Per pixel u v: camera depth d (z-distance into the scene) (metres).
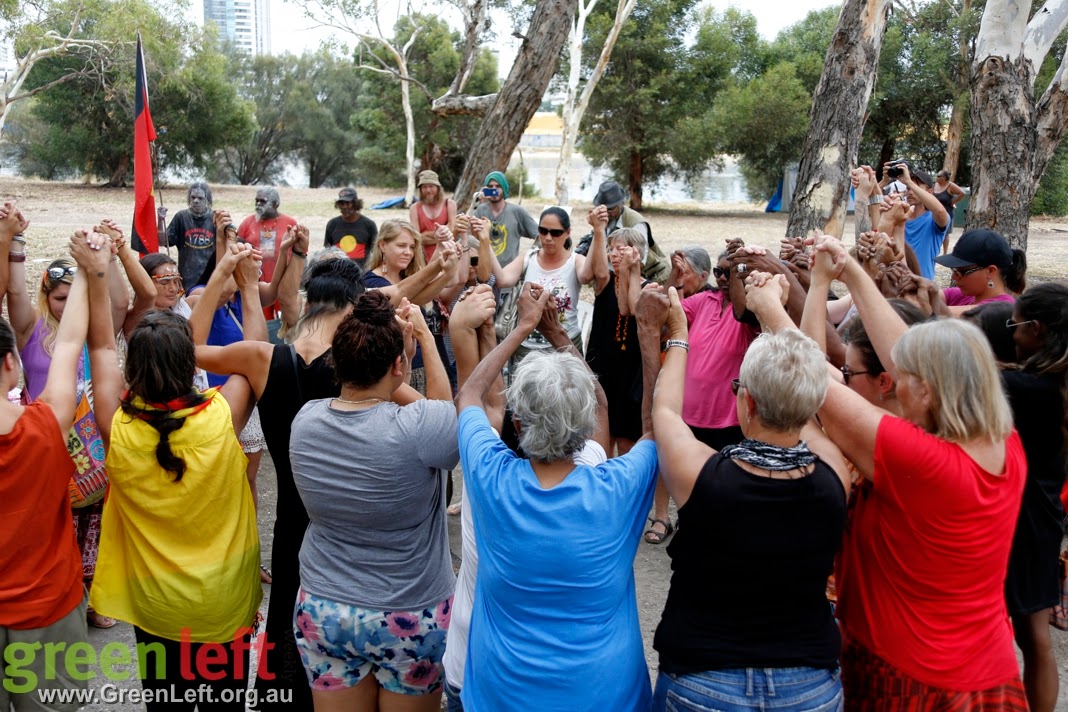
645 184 38.94
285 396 3.07
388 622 2.81
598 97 34.31
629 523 2.45
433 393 3.17
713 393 4.80
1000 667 2.49
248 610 3.07
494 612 2.47
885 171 6.89
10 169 54.06
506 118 9.77
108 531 3.04
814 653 2.33
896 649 2.47
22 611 2.88
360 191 45.75
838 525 2.33
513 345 2.96
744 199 48.72
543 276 6.07
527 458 2.48
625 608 2.52
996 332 3.44
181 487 2.86
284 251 5.12
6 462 2.76
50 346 4.31
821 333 2.91
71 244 3.16
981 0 29.62
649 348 2.83
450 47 41.72
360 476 2.72
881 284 3.99
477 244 6.55
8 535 2.82
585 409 2.37
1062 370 3.16
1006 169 8.38
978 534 2.39
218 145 43.28
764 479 2.29
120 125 39.91
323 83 57.66
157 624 2.96
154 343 2.82
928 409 2.44
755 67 37.62
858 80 7.34
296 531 3.17
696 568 2.37
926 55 31.36
